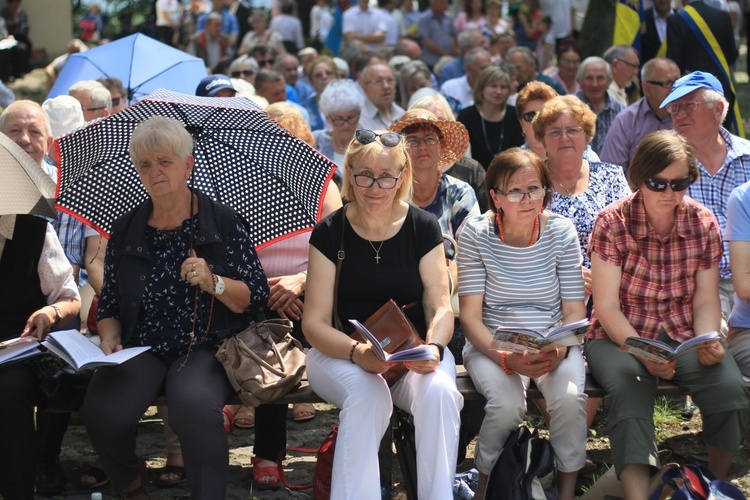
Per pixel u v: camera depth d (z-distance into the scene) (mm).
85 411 4191
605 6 14250
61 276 4766
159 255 4488
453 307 5266
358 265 4461
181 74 9164
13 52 20859
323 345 4316
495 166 4645
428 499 4109
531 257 4707
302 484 4977
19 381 4328
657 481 4285
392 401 4371
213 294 4434
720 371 4516
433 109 6371
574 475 4438
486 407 4418
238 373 4309
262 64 12672
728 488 4148
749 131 13680
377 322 4305
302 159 5246
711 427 4574
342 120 7672
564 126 5484
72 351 4141
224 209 4578
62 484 4918
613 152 7867
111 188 5000
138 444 5535
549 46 15906
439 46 16562
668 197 4543
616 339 4621
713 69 8898
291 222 5133
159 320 4465
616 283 4715
